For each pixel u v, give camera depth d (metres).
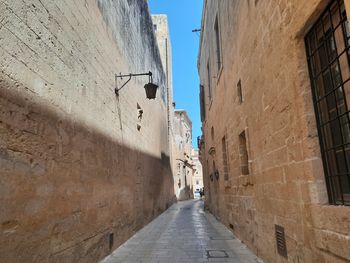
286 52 3.66
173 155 28.42
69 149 4.47
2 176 2.90
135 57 10.38
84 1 5.39
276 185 4.32
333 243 2.74
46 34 3.89
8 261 2.92
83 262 4.82
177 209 20.02
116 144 7.21
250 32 5.45
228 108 8.44
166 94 23.97
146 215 11.48
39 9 3.74
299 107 3.36
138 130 10.23
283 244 4.08
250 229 6.14
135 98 9.89
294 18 3.38
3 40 3.00
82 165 4.96
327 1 2.81
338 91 2.93
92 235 5.29
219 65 10.69
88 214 5.14
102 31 6.46
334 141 3.02
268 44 4.39
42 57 3.77
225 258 5.66
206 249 6.55
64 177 4.25
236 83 7.05
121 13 8.52
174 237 8.36
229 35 7.78
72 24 4.79
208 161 15.79
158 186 15.82
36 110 3.57
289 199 3.82
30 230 3.32
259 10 4.79
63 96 4.34
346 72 2.76
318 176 3.12
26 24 3.42
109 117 6.74
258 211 5.42
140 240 7.97
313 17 3.04
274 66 4.16
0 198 2.85
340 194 2.89
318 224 3.03
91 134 5.48
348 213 2.49
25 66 3.37
